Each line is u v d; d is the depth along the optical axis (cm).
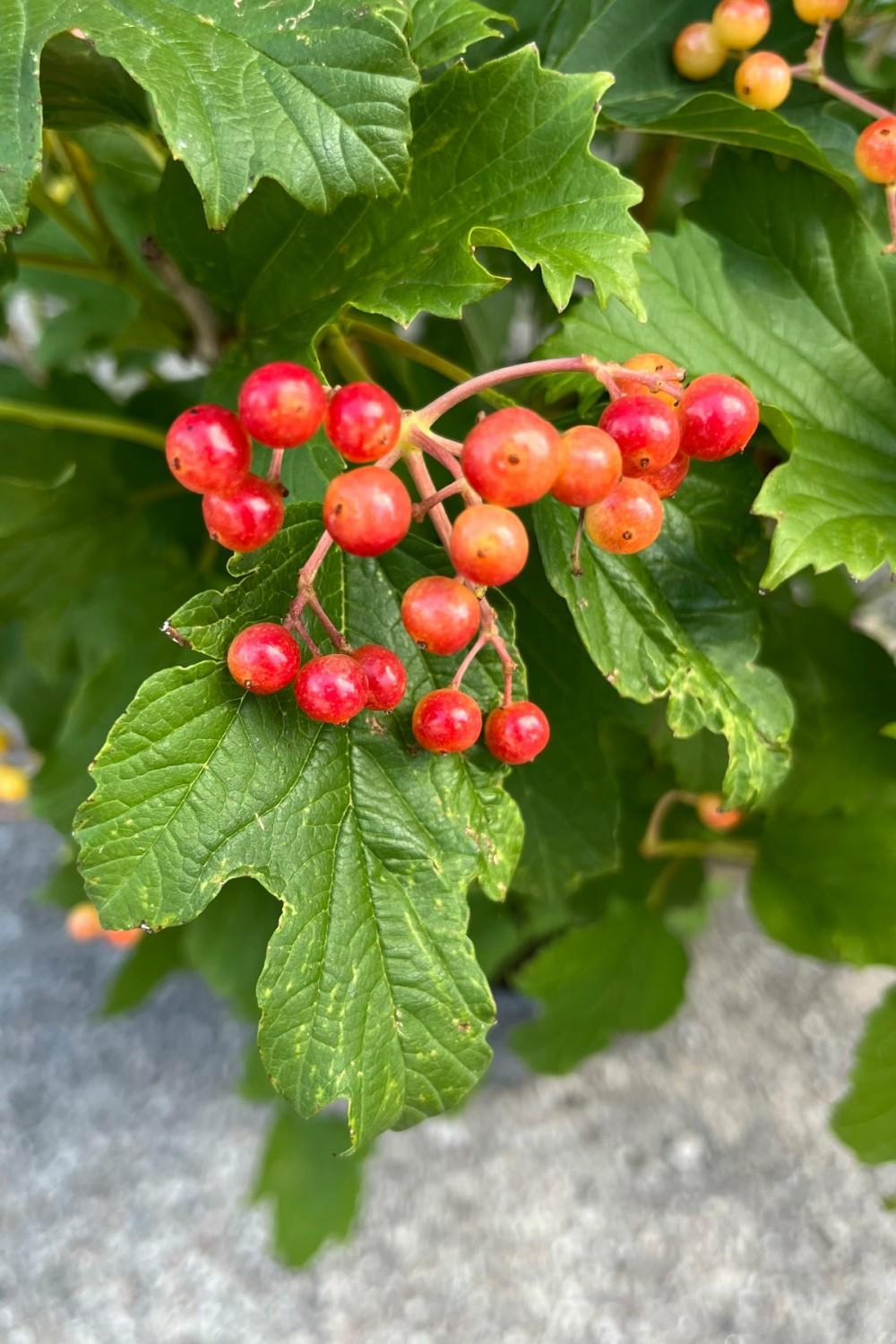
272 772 13
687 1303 29
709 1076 34
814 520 15
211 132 12
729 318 16
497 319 25
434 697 13
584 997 26
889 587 27
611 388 12
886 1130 19
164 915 12
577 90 13
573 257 13
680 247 16
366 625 14
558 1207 31
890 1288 29
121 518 22
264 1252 30
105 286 27
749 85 16
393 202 14
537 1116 33
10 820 42
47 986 37
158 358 30
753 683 16
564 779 19
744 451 17
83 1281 30
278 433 11
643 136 20
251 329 16
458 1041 14
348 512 11
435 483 18
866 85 18
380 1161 32
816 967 37
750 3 16
